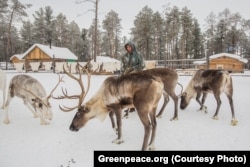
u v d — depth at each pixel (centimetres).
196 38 5619
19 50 6178
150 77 446
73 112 721
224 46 5300
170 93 641
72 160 413
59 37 5797
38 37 4928
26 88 600
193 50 5647
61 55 3681
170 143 482
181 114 695
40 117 611
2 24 3912
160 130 559
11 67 3731
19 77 623
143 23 4428
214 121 618
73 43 6122
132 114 708
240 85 1176
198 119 639
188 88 724
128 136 529
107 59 3831
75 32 6306
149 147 453
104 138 519
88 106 498
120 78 475
